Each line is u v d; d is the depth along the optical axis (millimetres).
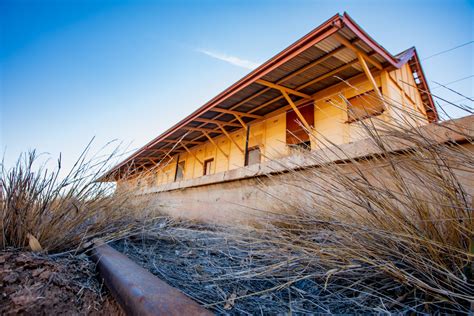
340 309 784
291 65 5668
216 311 785
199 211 3318
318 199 1382
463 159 864
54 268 932
